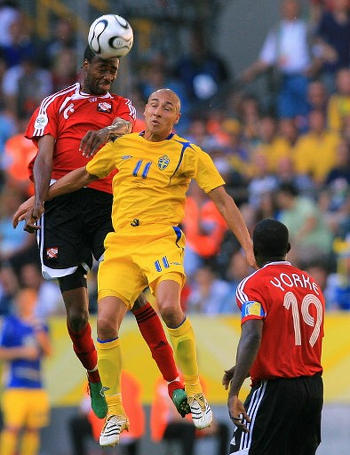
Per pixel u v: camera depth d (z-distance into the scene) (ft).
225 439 137.80
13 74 194.08
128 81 160.25
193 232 151.84
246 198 157.69
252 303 78.43
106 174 77.46
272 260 81.35
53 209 81.66
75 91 81.30
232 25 201.87
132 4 202.08
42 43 202.49
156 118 75.61
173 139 76.89
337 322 136.67
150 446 140.97
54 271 81.20
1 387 145.48
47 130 79.92
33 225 77.56
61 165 80.43
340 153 162.61
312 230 149.38
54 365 145.07
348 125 167.63
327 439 136.98
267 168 161.17
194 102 191.72
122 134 77.41
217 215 152.87
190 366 75.56
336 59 181.98
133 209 76.13
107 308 75.10
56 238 81.30
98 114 81.05
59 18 201.26
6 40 199.93
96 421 140.46
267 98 181.47
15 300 150.61
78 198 81.15
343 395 135.85
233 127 175.11
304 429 80.59
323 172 164.45
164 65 195.42
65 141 80.43
